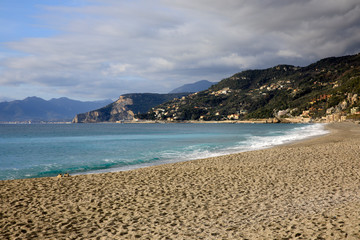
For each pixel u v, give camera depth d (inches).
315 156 697.0
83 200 355.3
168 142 1552.7
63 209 318.3
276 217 266.5
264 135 2046.0
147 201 345.4
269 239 211.6
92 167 736.3
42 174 653.3
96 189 415.2
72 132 3314.5
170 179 478.9
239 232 232.2
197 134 2479.1
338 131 2110.0
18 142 1710.1
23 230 254.5
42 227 262.2
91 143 1557.6
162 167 627.8
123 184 446.3
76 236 237.8
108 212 304.8
